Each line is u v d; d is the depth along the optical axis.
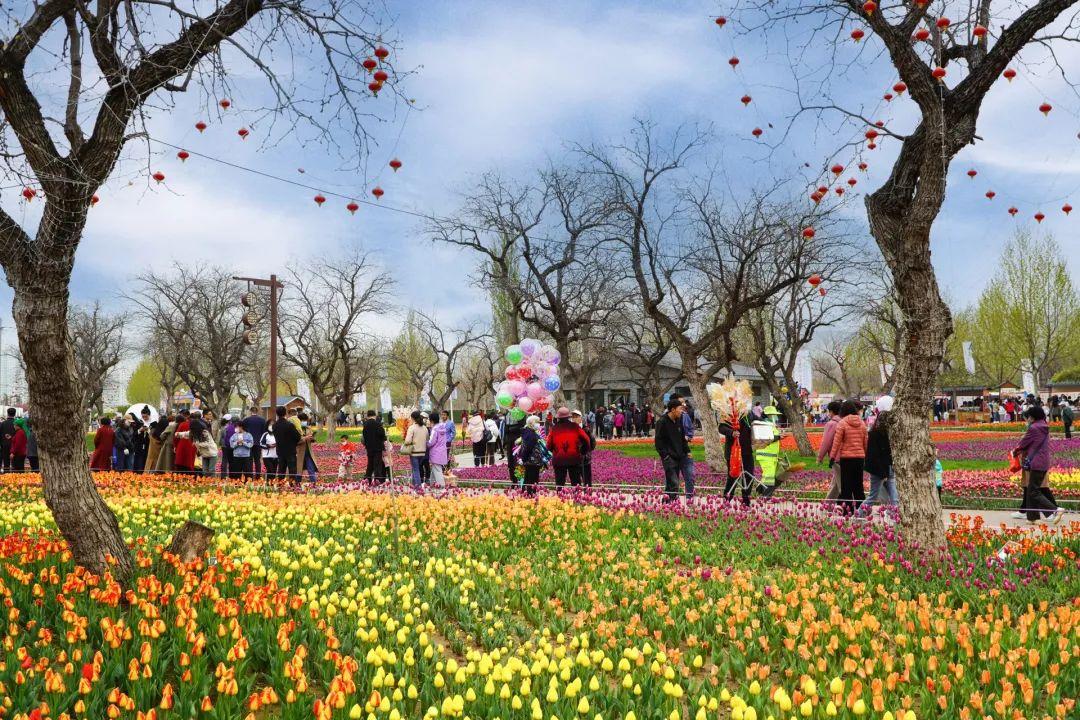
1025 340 52.91
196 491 16.44
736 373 71.50
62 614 6.16
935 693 5.28
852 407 13.27
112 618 6.13
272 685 5.51
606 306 32.31
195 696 5.09
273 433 19.56
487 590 8.11
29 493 16.50
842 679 5.61
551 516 12.12
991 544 9.70
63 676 5.34
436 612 7.26
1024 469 13.45
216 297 49.62
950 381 71.06
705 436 22.23
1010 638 6.13
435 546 10.11
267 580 7.68
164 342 52.88
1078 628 6.26
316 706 4.59
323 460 32.34
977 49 9.41
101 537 7.12
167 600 6.61
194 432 18.95
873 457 12.87
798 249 21.36
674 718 4.63
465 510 12.40
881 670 5.72
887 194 9.54
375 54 7.36
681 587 7.88
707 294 27.36
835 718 4.94
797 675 5.81
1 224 6.58
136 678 5.14
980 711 4.92
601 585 8.23
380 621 6.60
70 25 7.11
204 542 7.84
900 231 9.28
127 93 6.79
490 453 28.64
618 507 12.83
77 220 6.74
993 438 35.97
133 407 32.38
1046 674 5.53
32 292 6.65
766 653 6.25
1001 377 64.12
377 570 8.73
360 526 11.48
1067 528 11.62
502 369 57.97
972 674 5.56
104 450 20.11
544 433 20.08
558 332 30.84
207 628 6.19
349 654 6.07
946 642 6.16
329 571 8.26
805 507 12.59
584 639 5.95
